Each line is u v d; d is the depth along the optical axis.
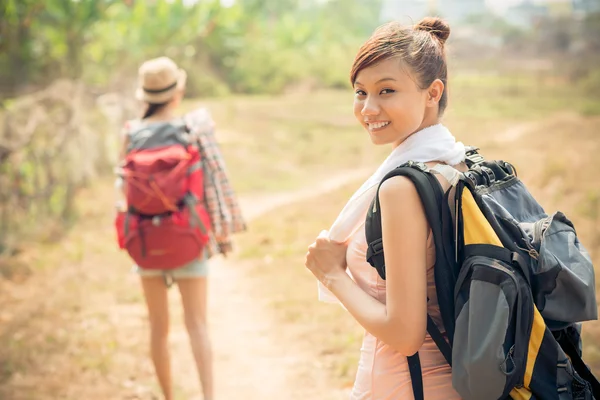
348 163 14.94
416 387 1.99
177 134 3.74
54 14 12.18
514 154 12.70
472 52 43.78
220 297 6.23
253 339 5.17
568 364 1.86
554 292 1.90
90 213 9.57
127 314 5.80
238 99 30.62
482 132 17.31
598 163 10.02
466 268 1.86
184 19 15.91
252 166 14.30
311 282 6.46
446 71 2.10
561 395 1.84
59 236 8.37
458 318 1.85
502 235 1.90
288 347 4.97
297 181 13.01
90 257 7.50
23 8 10.53
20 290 6.47
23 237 8.14
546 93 27.22
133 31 15.30
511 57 42.12
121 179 3.80
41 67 12.57
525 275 1.86
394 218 1.89
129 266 7.19
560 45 35.66
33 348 5.04
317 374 4.50
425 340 2.01
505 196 2.10
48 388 4.43
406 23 2.11
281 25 41.53
